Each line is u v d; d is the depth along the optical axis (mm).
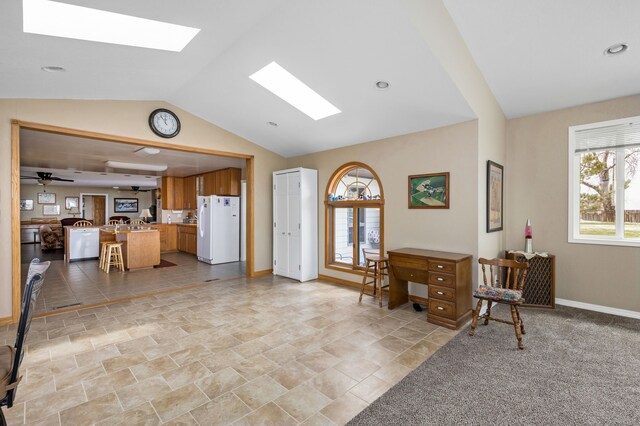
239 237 7602
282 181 5566
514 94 3773
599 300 3699
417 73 2963
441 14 2734
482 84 3562
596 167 3801
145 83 3725
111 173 8562
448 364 2516
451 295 3238
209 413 1931
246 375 2361
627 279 3523
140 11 2314
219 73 3627
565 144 3893
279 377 2336
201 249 7422
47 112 3615
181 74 3635
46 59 2711
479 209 3566
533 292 3916
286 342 2928
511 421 1854
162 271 6211
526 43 2963
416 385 2229
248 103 4199
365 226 4945
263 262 5852
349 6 2391
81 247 7512
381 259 4082
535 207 4121
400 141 4281
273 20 2684
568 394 2109
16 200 3422
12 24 2125
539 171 4090
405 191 4230
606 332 3105
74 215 12734
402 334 3105
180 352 2727
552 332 3115
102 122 4000
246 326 3314
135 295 4473
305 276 5285
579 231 3932
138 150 5484
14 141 3395
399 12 2336
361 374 2377
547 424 1828
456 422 1851
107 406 1991
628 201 3605
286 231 5523
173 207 9430
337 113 4020
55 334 3104
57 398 2068
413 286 4086
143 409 1965
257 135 5250
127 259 6281
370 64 2973
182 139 4707
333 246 5410
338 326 3312
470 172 3604
